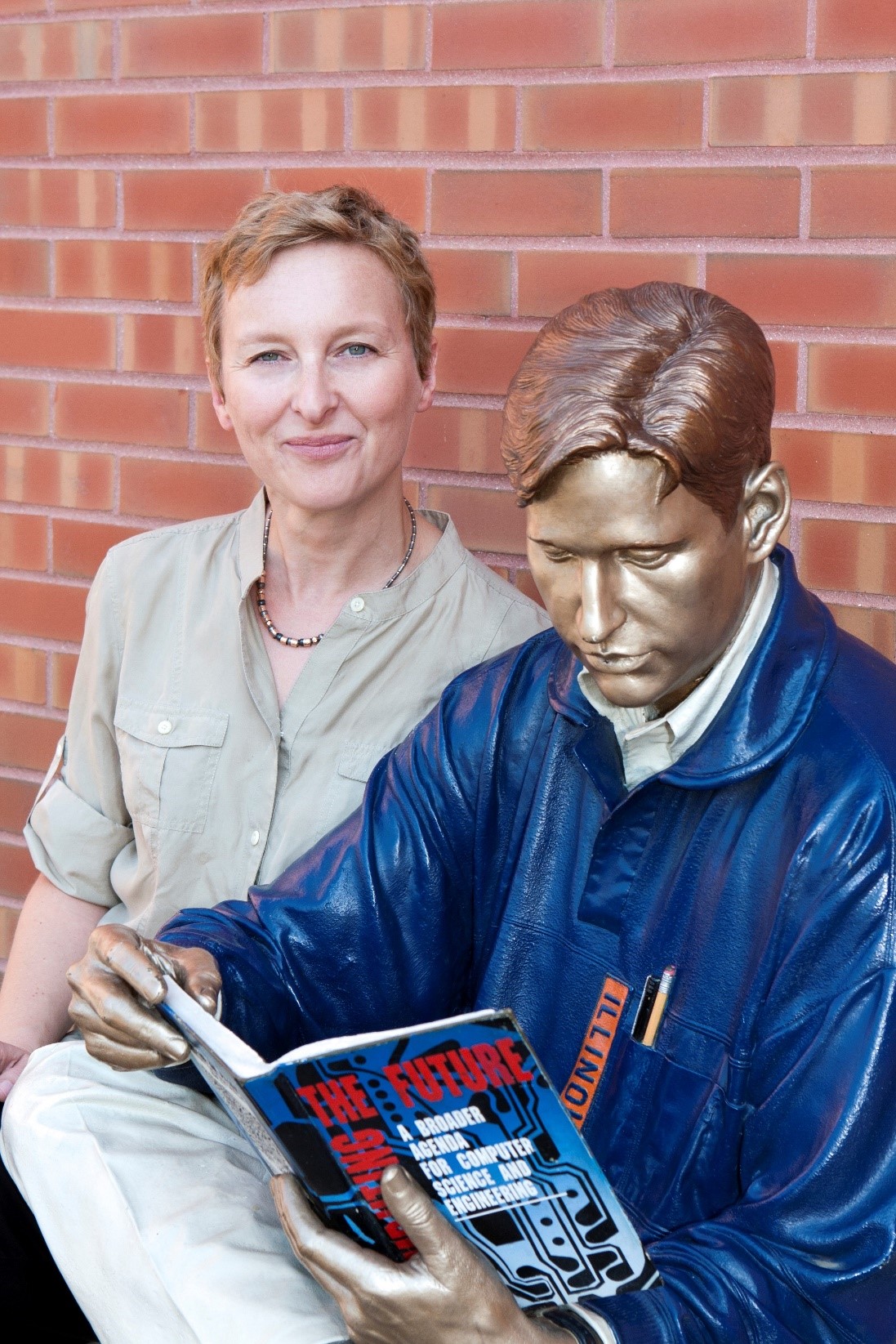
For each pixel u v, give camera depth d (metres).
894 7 1.74
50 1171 1.42
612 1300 1.17
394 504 1.78
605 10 1.89
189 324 2.22
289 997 1.51
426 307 1.75
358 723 1.75
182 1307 1.29
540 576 1.20
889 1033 1.17
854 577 1.86
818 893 1.22
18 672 2.43
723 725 1.26
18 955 1.91
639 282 1.92
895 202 1.78
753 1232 1.21
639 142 1.89
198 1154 1.42
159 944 1.45
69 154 2.28
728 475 1.14
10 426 2.38
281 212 1.63
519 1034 1.07
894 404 1.81
